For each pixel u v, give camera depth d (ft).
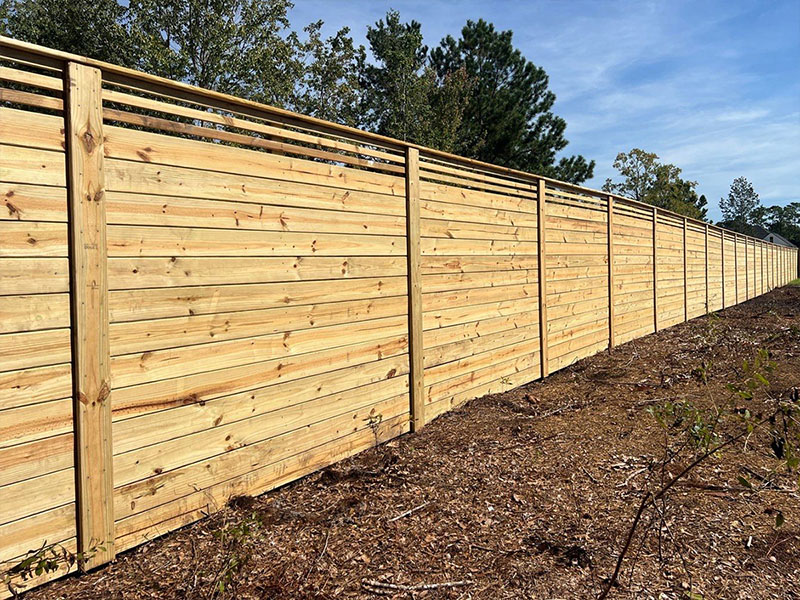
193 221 9.59
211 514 10.03
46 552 7.70
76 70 8.00
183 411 9.54
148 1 48.08
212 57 49.62
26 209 7.53
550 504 10.84
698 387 19.92
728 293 53.36
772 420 8.64
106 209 8.38
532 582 8.16
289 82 57.11
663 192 117.70
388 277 14.06
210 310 9.91
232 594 7.68
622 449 13.89
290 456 11.57
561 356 23.17
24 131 7.52
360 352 13.25
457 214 16.70
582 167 82.99
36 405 7.65
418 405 15.08
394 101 74.33
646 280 32.58
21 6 55.01
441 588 8.00
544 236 21.36
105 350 8.34
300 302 11.64
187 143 9.53
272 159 11.02
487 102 78.43
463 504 10.81
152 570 8.31
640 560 8.78
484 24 82.79
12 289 7.39
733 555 8.98
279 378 11.25
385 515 10.27
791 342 26.99
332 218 12.36
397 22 83.66
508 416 16.48
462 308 17.03
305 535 9.46
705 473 12.34
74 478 8.10
